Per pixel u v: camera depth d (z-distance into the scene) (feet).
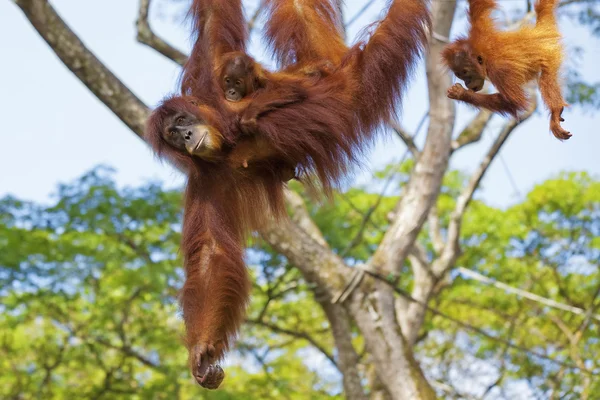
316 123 21.95
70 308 59.36
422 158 46.19
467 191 55.16
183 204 24.45
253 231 24.63
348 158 22.47
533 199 69.15
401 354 43.34
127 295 59.72
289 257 43.34
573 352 60.95
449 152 46.70
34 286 54.90
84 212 54.49
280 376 67.26
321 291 48.80
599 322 67.15
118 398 61.77
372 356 43.65
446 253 56.44
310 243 43.57
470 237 68.80
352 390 53.42
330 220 57.77
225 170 23.09
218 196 23.77
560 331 68.80
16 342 62.59
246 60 22.74
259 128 21.93
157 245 56.85
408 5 23.26
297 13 25.55
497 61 22.65
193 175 23.70
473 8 23.76
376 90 22.44
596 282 68.33
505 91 22.44
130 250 57.72
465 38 23.61
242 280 23.49
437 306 69.05
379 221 67.10
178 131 22.18
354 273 43.73
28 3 38.78
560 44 22.67
